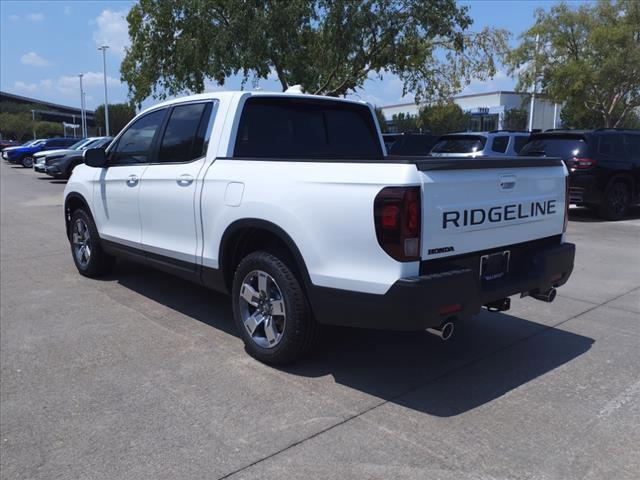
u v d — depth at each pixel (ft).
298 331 12.42
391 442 9.97
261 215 12.57
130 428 10.45
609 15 87.40
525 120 179.52
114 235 18.84
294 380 12.54
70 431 10.37
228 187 13.53
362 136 17.52
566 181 14.43
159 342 14.84
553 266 13.44
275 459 9.46
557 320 16.97
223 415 10.93
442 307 10.62
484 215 11.80
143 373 12.87
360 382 12.46
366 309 10.94
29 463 9.37
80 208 21.63
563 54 89.61
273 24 49.73
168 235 15.98
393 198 10.30
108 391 11.97
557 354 14.21
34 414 11.00
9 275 22.15
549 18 90.12
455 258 11.44
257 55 50.55
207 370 13.05
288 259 12.62
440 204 10.78
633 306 18.43
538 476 9.01
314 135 16.22
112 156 19.07
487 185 11.83
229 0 50.52
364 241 10.78
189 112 15.78
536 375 12.92
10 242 29.50
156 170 16.25
